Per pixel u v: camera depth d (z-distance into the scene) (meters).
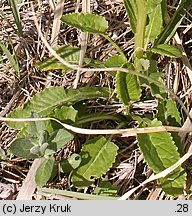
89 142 0.40
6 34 0.47
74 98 0.41
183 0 0.43
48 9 0.47
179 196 0.39
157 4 0.42
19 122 0.41
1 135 0.44
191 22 0.44
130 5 0.42
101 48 0.46
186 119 0.42
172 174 0.38
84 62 0.43
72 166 0.39
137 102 0.44
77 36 0.47
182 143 0.41
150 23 0.42
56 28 0.45
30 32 0.47
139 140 0.39
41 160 0.39
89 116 0.42
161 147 0.39
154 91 0.40
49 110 0.41
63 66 0.43
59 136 0.38
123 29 0.47
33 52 0.46
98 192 0.40
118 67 0.41
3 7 0.48
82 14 0.41
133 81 0.40
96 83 0.45
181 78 0.44
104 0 0.47
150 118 0.43
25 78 0.46
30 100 0.42
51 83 0.45
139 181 0.42
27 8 0.48
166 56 0.44
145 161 0.40
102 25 0.42
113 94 0.43
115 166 0.42
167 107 0.41
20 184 0.42
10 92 0.45
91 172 0.39
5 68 0.46
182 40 0.45
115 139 0.43
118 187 0.41
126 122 0.43
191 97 0.43
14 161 0.42
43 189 0.38
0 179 0.42
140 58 0.42
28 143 0.38
